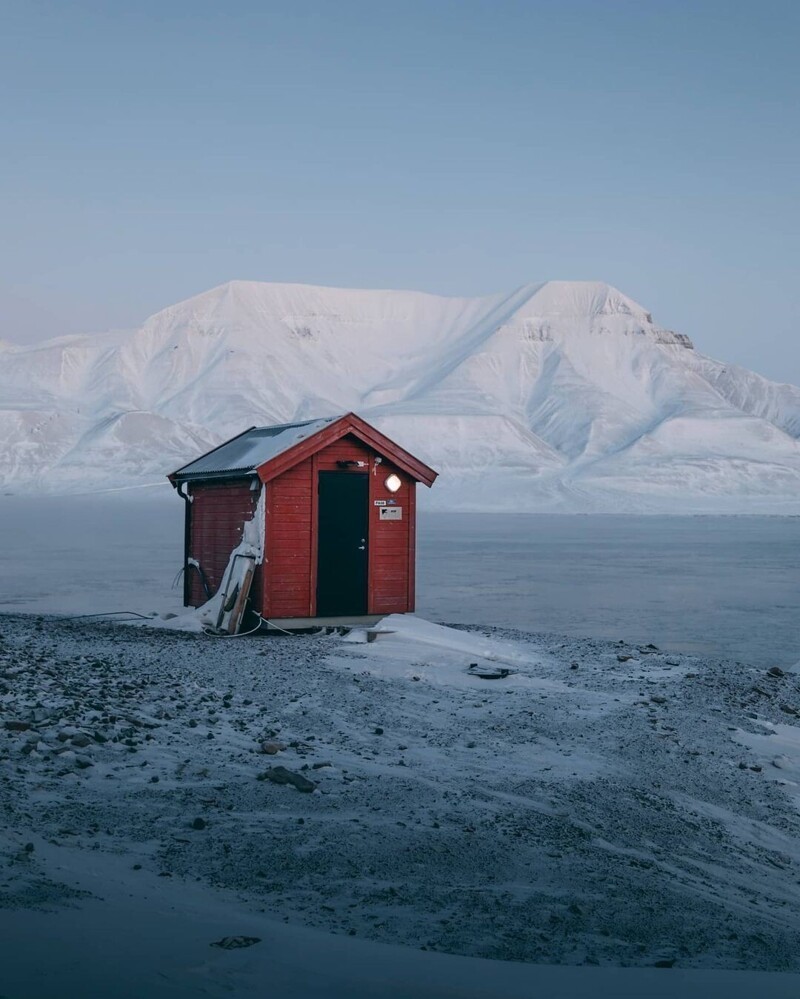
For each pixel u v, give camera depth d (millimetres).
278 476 21953
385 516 22922
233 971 4938
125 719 11898
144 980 4641
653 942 7105
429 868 8023
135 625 23141
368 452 22781
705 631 31500
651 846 9883
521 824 9531
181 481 25469
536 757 12398
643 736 13883
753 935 7633
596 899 7863
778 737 15086
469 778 11062
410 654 19172
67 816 8047
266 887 7078
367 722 13602
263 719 13188
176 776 9719
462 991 5051
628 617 34844
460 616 34188
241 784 9680
